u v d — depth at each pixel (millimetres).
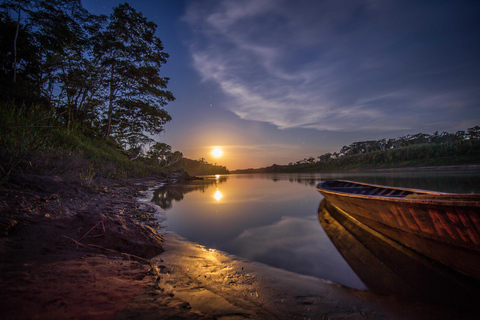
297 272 2578
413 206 2688
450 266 2555
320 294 2092
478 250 2156
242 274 2455
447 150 80312
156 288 1661
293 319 1686
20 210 2652
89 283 1491
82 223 2666
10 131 5965
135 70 19828
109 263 1983
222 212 6066
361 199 3768
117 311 1218
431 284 2287
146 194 8930
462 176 22672
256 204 7418
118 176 10070
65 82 14531
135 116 22188
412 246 3082
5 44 12820
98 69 15875
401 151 92375
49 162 5734
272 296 2016
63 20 15211
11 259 1605
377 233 3887
